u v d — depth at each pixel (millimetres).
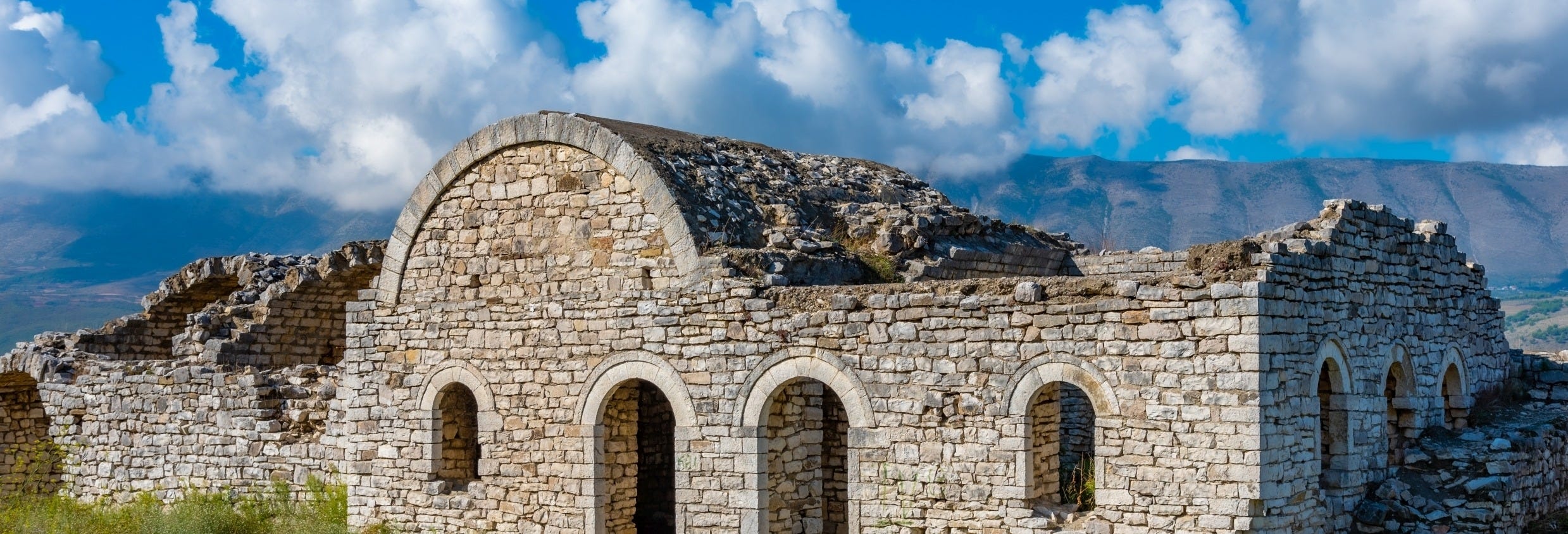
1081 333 18016
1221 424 17016
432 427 23828
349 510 24734
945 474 18875
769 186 24266
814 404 21891
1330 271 18969
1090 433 26391
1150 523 17469
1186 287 17359
